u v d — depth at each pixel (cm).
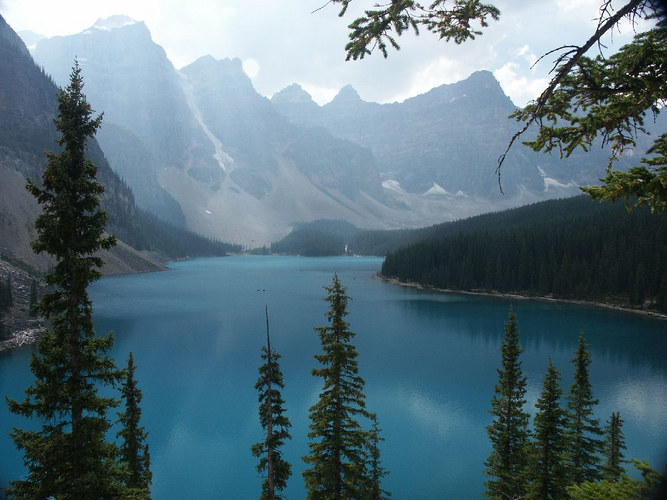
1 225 15338
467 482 3584
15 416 4684
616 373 6431
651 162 754
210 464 3922
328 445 2092
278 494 3459
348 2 786
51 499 1575
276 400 2211
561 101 823
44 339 1493
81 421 1470
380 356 7388
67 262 1430
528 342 8381
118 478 1552
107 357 1589
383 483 3562
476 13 815
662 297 11312
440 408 5131
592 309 12019
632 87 757
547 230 15812
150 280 18800
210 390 5709
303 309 11919
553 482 2266
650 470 977
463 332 9275
